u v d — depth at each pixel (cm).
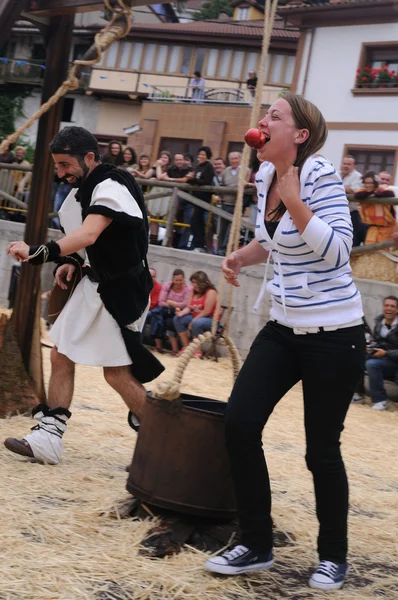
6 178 1582
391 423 893
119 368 493
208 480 392
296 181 343
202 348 1202
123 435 608
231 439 355
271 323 373
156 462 399
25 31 3744
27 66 3672
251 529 358
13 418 610
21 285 644
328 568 360
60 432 500
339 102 2536
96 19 3800
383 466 651
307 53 2594
